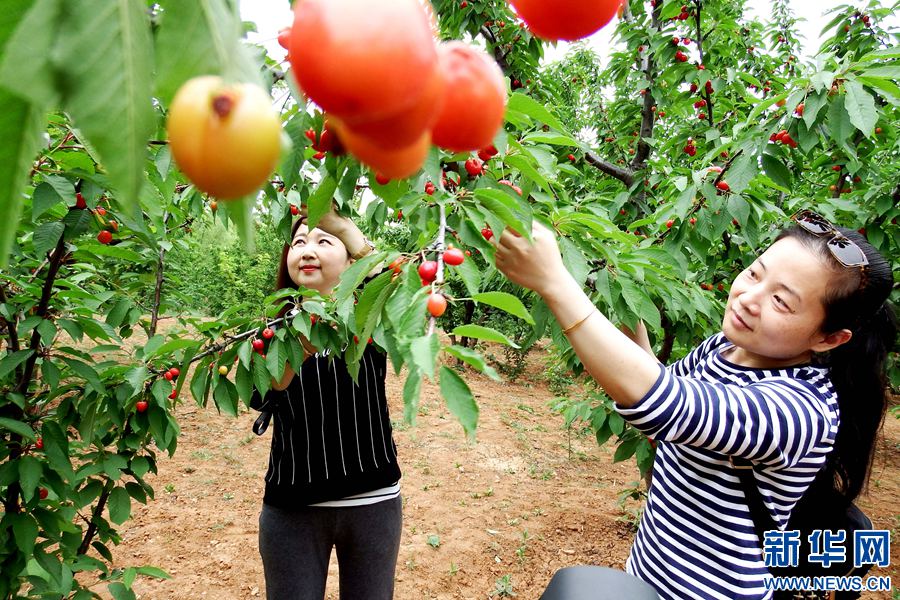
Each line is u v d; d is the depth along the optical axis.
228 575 4.02
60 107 0.37
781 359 1.62
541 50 4.43
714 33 4.33
